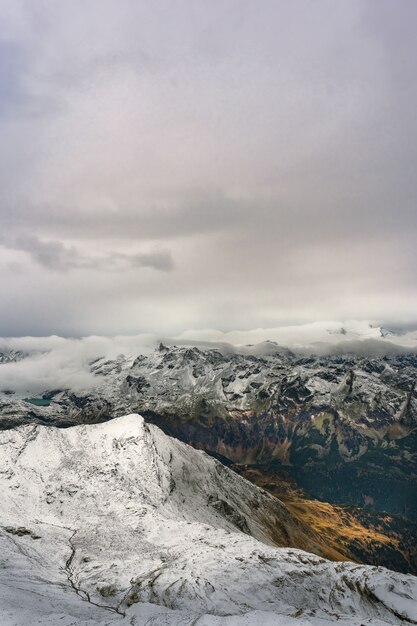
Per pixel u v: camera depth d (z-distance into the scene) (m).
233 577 144.75
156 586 138.62
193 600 130.88
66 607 116.56
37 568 146.75
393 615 127.00
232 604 130.00
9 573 135.50
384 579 141.75
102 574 148.88
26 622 96.69
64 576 146.75
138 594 134.62
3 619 96.44
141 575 148.25
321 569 154.62
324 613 128.00
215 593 135.12
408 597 133.12
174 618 107.56
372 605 132.12
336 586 143.38
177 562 156.75
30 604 110.56
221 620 102.88
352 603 133.75
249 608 129.25
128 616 112.94
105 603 129.25
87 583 142.62
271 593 137.75
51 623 98.00
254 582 142.25
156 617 108.69
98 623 102.31
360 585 140.75
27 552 158.00
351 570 153.62
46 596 121.62
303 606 133.75
